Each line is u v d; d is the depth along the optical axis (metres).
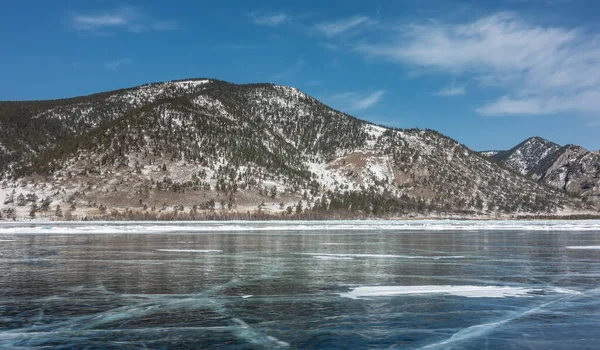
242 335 16.94
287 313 19.97
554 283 26.56
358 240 54.84
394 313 20.00
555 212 199.00
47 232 68.50
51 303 21.70
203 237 58.94
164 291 24.33
